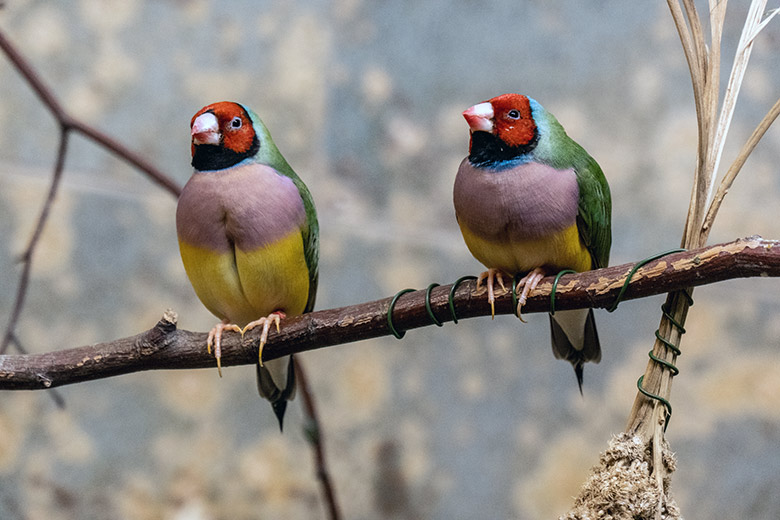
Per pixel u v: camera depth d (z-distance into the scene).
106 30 9.87
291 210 5.70
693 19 4.87
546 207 5.36
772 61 9.61
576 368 6.05
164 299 9.62
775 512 9.16
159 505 9.37
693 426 9.38
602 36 9.77
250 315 6.02
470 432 9.51
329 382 9.58
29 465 9.33
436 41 9.91
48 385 5.26
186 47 9.90
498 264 5.66
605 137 9.70
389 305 5.20
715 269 4.44
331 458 9.48
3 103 9.67
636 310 9.50
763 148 9.55
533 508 9.35
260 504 9.41
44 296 9.51
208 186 5.60
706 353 9.46
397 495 9.45
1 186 9.57
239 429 9.51
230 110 5.66
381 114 9.92
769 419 9.30
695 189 4.74
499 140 5.39
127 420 9.46
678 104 9.63
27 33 9.78
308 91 9.91
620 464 4.45
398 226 9.84
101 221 9.66
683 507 9.24
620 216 9.62
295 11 9.95
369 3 9.96
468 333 9.62
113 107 9.81
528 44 9.85
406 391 9.58
